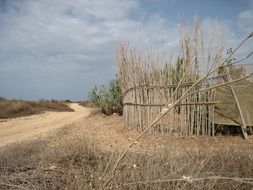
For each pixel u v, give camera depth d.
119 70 11.14
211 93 8.34
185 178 3.10
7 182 3.92
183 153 5.11
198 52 8.04
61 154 4.98
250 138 8.07
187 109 8.52
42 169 4.48
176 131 8.66
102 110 14.15
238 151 5.29
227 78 8.27
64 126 13.03
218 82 8.30
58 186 3.88
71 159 4.91
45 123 17.42
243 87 8.34
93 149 5.30
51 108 29.83
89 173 4.05
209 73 2.60
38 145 7.30
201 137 8.25
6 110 23.28
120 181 3.49
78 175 3.95
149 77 9.07
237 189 3.72
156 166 3.88
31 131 14.26
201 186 3.55
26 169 4.70
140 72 9.45
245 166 4.35
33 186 3.72
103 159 4.75
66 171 4.38
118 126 10.56
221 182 3.80
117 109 13.54
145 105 9.20
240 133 8.55
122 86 11.09
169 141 7.70
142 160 4.37
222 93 8.40
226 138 8.13
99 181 3.41
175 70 8.60
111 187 3.31
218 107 8.52
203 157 4.80
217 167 4.31
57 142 7.64
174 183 3.54
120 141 8.29
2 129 15.99
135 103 9.69
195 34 8.08
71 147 5.18
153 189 3.42
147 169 3.79
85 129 10.91
